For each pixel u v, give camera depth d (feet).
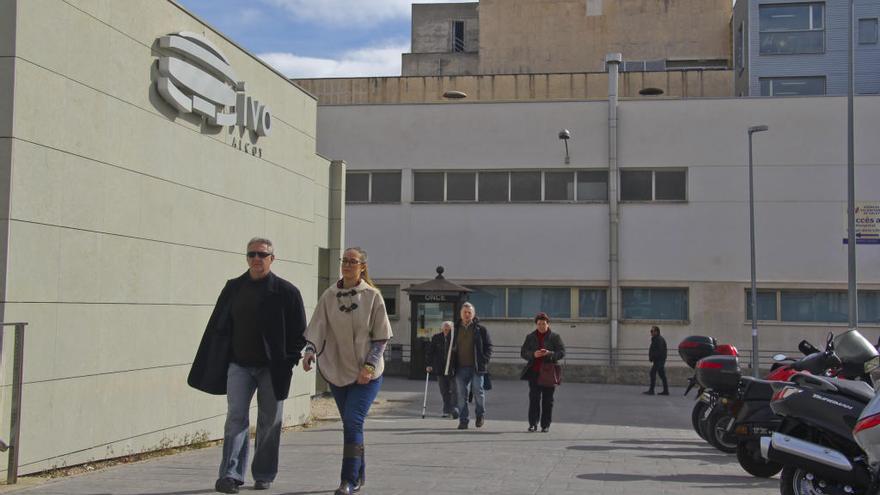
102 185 31.37
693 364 43.16
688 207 104.42
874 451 20.81
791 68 135.03
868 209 102.32
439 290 92.43
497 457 36.17
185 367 37.35
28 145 27.55
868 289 101.55
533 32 161.99
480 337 49.44
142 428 33.96
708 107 104.94
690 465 35.70
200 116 38.68
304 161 50.78
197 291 38.37
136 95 33.68
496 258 107.04
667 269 104.32
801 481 24.62
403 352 106.83
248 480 27.50
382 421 53.88
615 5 160.04
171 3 36.35
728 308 103.30
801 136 103.35
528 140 107.55
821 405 24.48
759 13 136.46
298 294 25.40
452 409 55.06
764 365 102.37
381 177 109.91
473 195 108.47
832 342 34.88
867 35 134.72
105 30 31.65
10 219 26.71
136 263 33.55
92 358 30.66
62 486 25.54
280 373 24.89
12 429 25.81
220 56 39.83
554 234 106.22
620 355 104.22
